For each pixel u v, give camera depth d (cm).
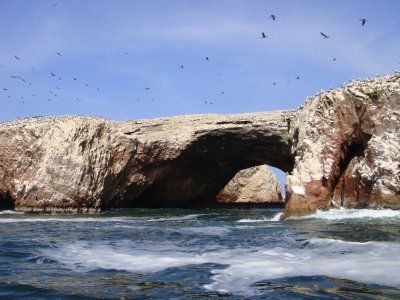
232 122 3744
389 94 2394
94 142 3666
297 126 2978
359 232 1483
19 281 870
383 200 2225
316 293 756
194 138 3800
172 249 1290
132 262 1074
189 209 4141
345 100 2562
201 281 859
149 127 4019
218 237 1551
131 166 3859
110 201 3809
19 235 1747
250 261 1039
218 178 4619
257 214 3281
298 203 2417
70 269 997
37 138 3609
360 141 2523
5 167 3656
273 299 733
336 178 2552
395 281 816
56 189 3438
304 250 1176
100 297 758
